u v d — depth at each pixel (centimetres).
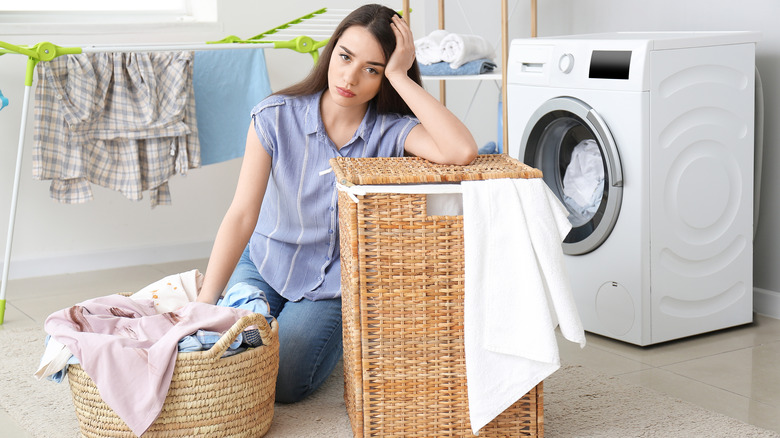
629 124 223
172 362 156
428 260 156
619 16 300
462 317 159
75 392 163
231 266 190
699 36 228
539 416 163
